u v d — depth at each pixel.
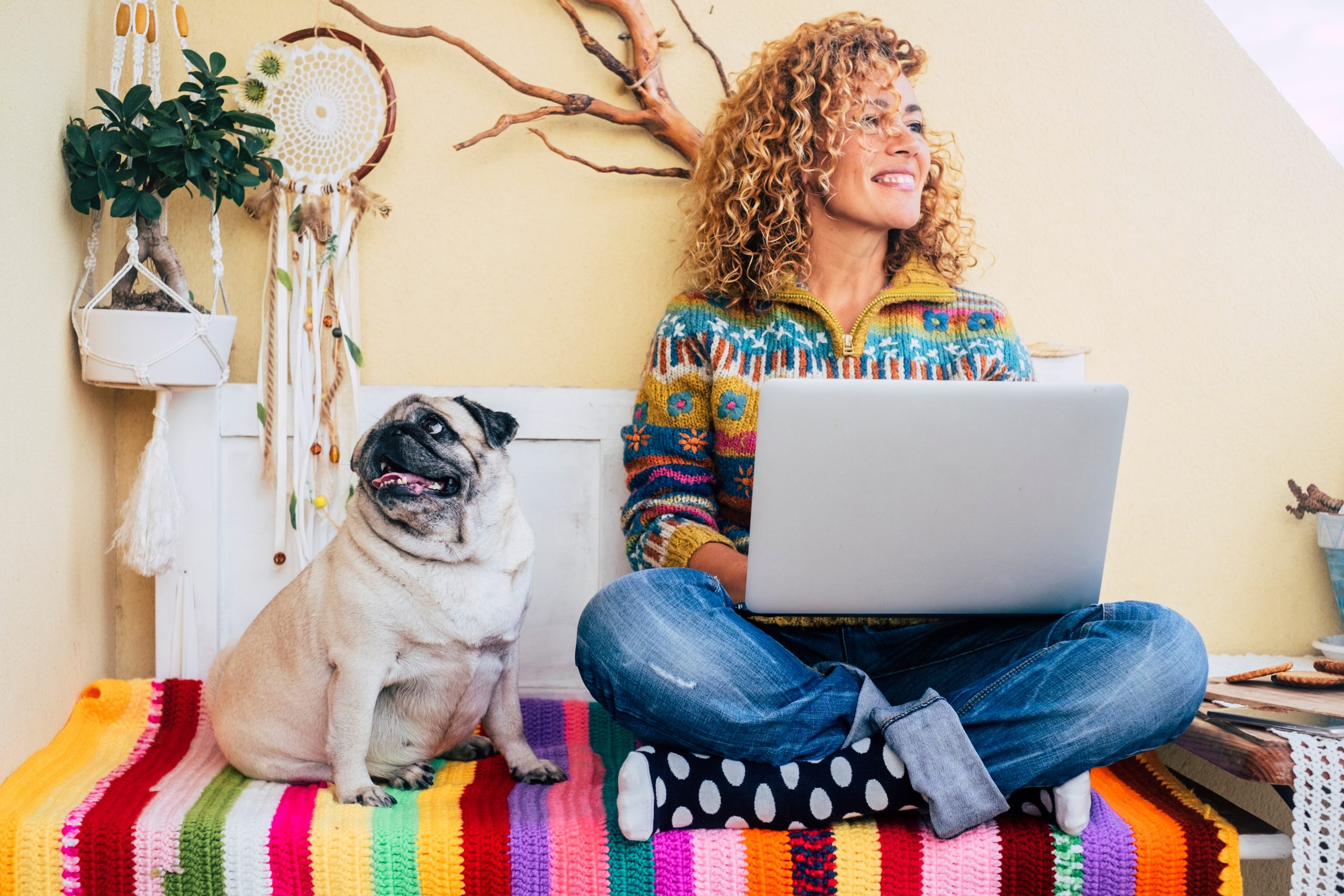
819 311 1.62
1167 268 1.98
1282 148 1.98
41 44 1.53
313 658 1.39
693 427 1.64
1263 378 1.99
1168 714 1.20
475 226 1.90
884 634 1.46
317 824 1.23
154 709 1.64
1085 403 1.16
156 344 1.62
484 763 1.55
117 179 1.61
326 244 1.81
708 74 1.93
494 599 1.40
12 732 1.42
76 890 1.21
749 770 1.21
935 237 1.81
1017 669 1.23
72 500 1.64
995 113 1.96
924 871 1.19
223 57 1.68
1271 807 1.64
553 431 1.88
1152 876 1.21
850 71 1.62
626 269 1.93
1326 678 1.54
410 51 1.89
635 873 1.18
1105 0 1.96
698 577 1.31
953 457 1.18
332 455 1.82
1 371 1.40
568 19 1.91
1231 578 1.99
